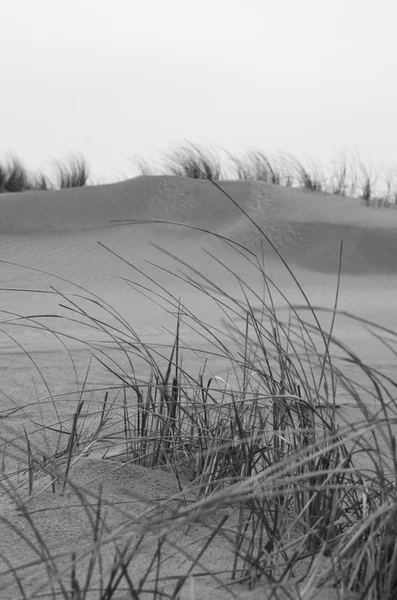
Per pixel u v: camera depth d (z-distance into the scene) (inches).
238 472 82.0
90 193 658.2
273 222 568.4
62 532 66.0
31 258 491.5
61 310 309.6
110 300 355.9
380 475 58.8
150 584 55.6
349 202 653.3
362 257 517.3
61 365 170.1
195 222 600.1
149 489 79.7
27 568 57.9
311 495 70.9
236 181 665.0
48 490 76.9
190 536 66.6
